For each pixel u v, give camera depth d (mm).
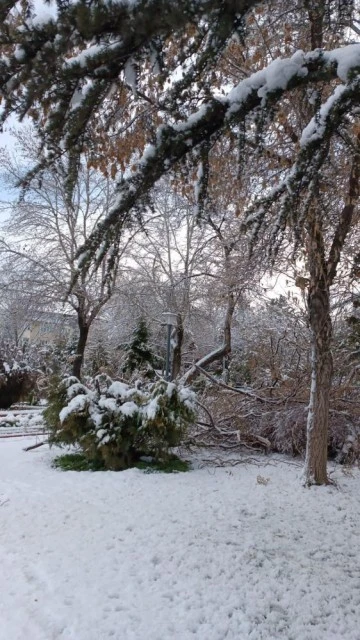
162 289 17359
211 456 9352
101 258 3367
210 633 3305
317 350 7480
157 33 2504
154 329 22016
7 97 2613
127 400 8617
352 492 7043
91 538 4945
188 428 8891
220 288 12570
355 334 10570
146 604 3650
